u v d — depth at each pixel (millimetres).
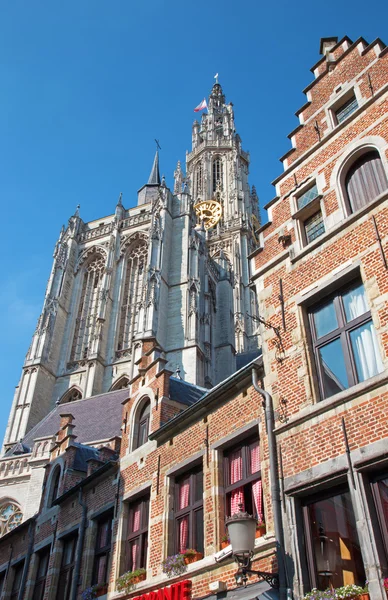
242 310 89188
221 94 136000
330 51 19625
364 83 16781
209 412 17172
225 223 106625
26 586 24469
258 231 17766
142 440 21062
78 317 72062
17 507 37375
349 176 15570
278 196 17656
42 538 25359
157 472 18562
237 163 119188
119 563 18672
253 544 12180
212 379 66375
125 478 20500
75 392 64125
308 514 12195
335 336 13438
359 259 13453
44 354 65500
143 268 73812
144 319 60500
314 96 18703
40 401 62312
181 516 17016
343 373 12875
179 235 71938
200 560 14859
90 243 78500
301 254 15320
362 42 17953
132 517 19641
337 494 11789
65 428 29328
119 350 66375
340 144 16125
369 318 12719
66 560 22844
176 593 14680
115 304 70625
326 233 14719
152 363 22375
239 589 12984
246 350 83500
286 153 18312
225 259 86812
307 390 13227
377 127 15141
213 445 16234
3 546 29141
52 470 27828
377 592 9852
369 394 11680
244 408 15625
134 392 22719
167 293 65500
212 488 15492
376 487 10953
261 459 14117
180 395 21766
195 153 123875
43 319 68812
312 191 16562
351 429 11719
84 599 19078
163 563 16094
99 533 21516
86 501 22922
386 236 13016
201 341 64000
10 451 46594
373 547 10266
